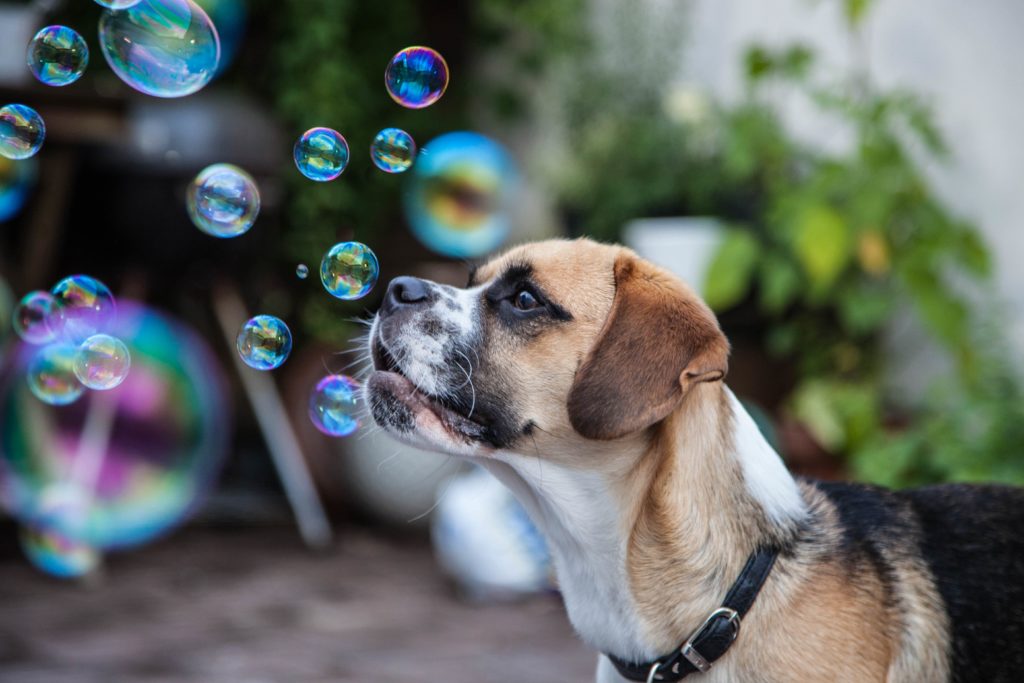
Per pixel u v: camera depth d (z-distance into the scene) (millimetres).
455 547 4852
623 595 2482
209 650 4074
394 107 7422
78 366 3576
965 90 5586
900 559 2527
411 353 2658
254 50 7066
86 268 5828
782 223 5461
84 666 3854
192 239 5602
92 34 6590
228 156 5605
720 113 6105
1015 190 5375
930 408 5258
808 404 5227
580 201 6531
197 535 5902
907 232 5500
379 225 7320
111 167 5379
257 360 3330
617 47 7281
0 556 5316
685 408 2490
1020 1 5344
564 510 2557
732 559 2418
